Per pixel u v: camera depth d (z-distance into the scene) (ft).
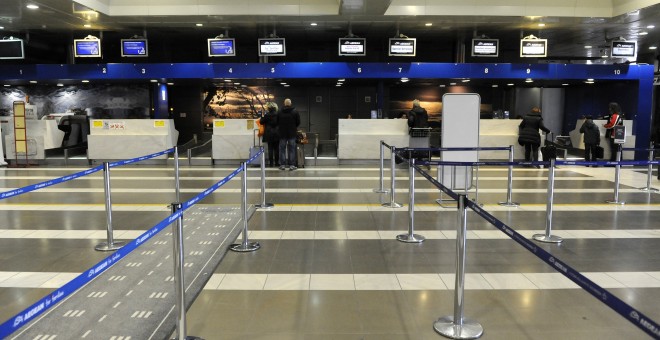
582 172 40.57
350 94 68.28
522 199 27.76
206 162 46.39
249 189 31.09
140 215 23.29
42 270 15.43
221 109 69.31
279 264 15.94
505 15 42.96
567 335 10.94
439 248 17.81
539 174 39.22
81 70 51.21
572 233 20.06
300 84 63.05
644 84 51.42
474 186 32.24
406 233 19.92
